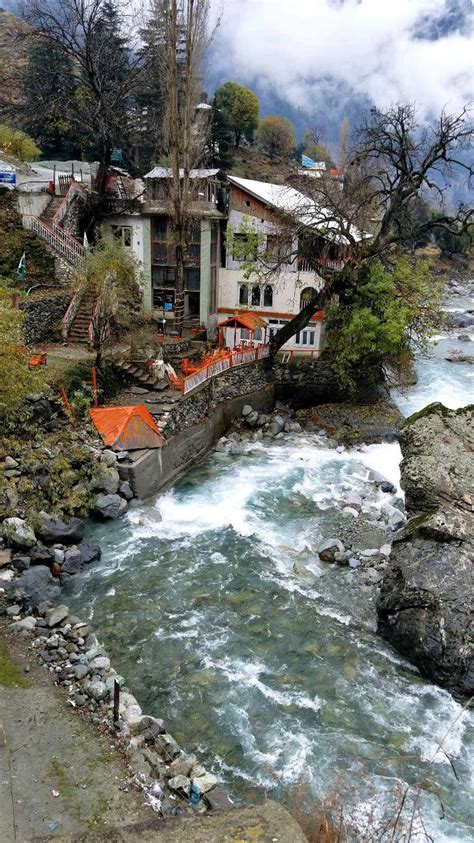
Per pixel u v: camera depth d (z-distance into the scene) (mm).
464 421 19453
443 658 14336
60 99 44375
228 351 31156
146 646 15195
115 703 11781
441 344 50031
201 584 17828
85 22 34000
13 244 31062
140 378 26781
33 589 15844
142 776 10469
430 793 11672
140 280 33781
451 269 91188
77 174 45344
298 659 15125
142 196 36500
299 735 12891
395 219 31203
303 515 22344
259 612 16766
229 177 33781
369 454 28609
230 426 30125
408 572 15680
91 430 22391
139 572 18188
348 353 30703
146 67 37219
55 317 29500
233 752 12375
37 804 9688
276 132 85000
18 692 12125
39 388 19312
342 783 11789
